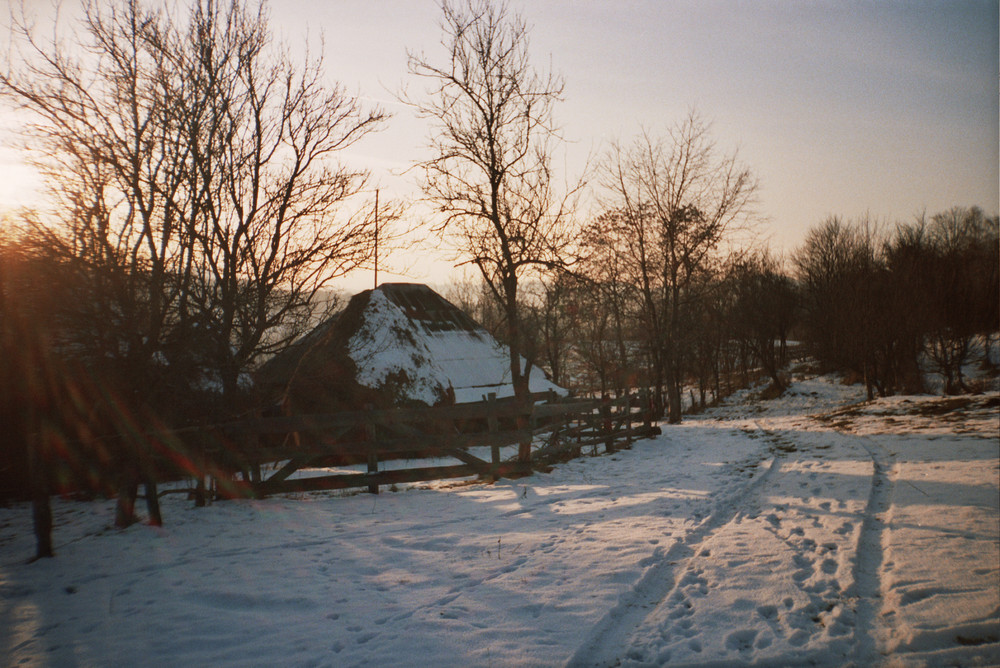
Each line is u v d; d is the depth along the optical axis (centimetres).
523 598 538
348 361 1864
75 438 927
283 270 1111
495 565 633
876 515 768
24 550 764
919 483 917
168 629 510
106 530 855
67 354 823
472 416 1142
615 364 4056
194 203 984
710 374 5359
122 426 866
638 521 784
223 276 1067
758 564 599
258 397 1111
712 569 592
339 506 971
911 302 3019
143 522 894
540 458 1305
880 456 1195
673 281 3195
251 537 785
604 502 916
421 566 643
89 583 628
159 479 1004
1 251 775
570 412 1384
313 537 775
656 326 3244
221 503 1015
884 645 436
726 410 4138
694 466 1250
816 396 4028
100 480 1159
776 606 504
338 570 641
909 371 3312
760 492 947
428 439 1121
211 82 1055
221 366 994
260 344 1103
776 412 3650
